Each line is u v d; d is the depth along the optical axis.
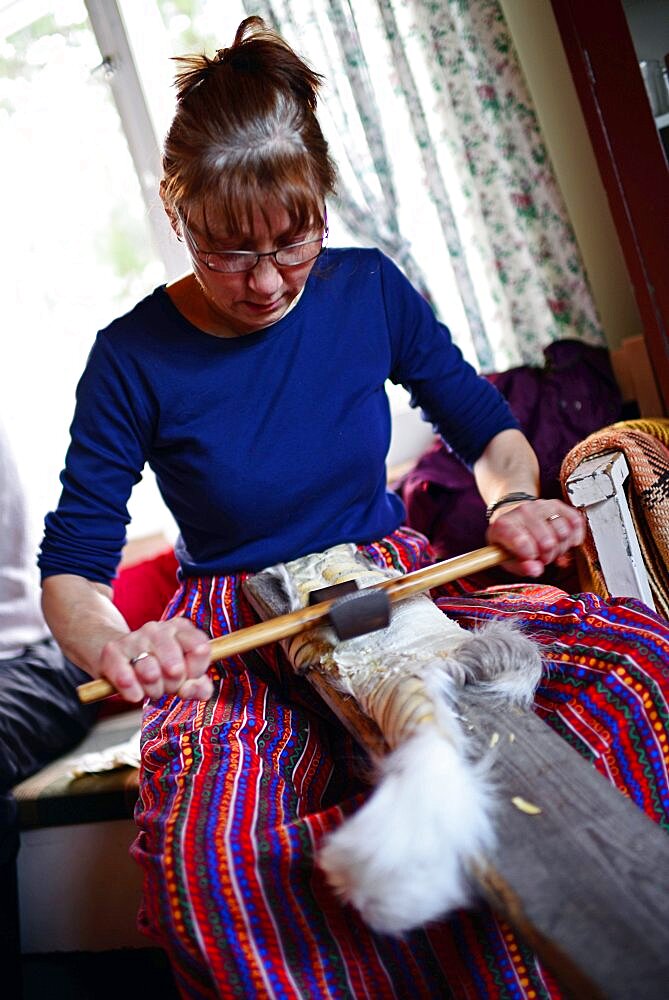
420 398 1.47
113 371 1.28
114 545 1.31
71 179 2.56
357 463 1.31
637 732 0.99
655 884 0.66
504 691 0.94
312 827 0.93
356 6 2.29
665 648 1.03
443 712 0.87
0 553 2.04
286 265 1.11
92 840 1.78
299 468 1.29
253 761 1.06
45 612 1.24
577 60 2.04
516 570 1.11
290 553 1.31
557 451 2.19
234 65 1.09
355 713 1.02
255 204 1.05
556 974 0.65
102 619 1.20
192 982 0.92
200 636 1.00
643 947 0.62
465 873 0.75
